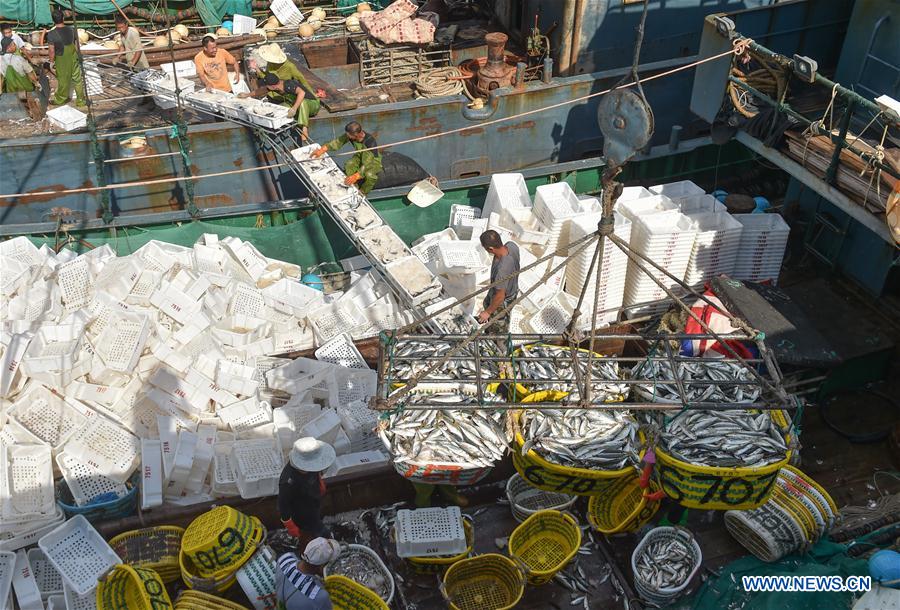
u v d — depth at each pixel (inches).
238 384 305.6
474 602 257.0
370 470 285.4
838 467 316.5
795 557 270.8
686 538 268.8
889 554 215.6
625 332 360.5
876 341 343.6
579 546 259.4
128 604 243.8
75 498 271.0
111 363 298.4
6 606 243.6
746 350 321.7
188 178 377.7
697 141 464.4
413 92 498.3
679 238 358.3
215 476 277.3
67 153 421.4
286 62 428.1
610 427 231.6
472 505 293.7
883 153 303.6
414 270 335.6
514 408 200.2
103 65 522.9
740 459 211.2
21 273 331.0
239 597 259.1
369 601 241.3
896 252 364.2
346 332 350.9
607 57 479.8
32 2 557.3
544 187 393.4
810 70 323.3
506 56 496.4
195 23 589.9
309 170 390.3
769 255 373.7
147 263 339.3
